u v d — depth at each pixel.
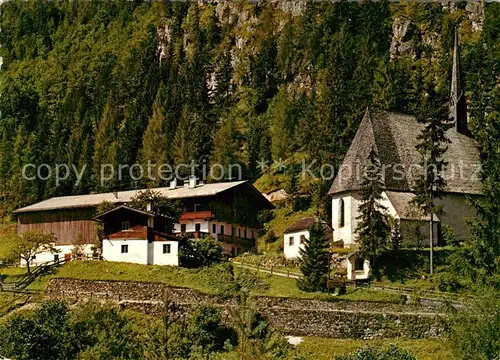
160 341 77.38
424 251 113.88
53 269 117.50
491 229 83.06
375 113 133.12
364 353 82.00
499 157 90.69
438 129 120.00
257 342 57.81
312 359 91.81
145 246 117.88
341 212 127.75
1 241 172.75
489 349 63.97
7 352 84.00
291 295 103.69
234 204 137.62
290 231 125.62
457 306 95.19
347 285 105.62
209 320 93.19
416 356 90.38
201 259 117.44
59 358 84.19
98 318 89.25
